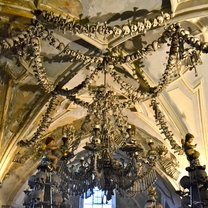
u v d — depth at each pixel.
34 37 4.85
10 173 8.04
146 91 5.52
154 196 7.34
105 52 5.47
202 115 6.59
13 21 5.20
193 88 6.35
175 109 6.66
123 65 5.97
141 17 5.21
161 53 5.84
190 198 4.52
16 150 7.18
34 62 5.00
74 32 4.73
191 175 4.57
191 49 4.78
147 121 7.29
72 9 5.14
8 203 8.53
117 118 5.30
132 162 5.08
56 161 5.21
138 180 5.22
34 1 4.92
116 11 5.20
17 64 6.21
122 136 5.21
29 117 6.86
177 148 5.59
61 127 7.54
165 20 4.85
